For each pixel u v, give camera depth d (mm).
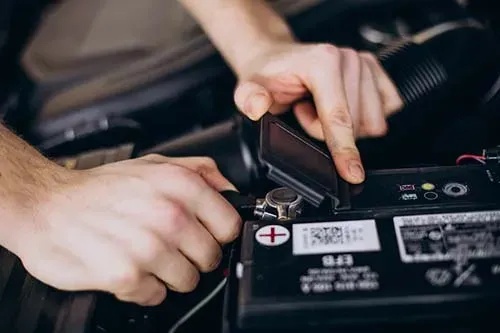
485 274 604
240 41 1100
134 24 1440
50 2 1716
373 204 719
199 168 824
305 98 938
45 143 1201
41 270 757
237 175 879
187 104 1219
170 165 789
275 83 940
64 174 827
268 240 670
